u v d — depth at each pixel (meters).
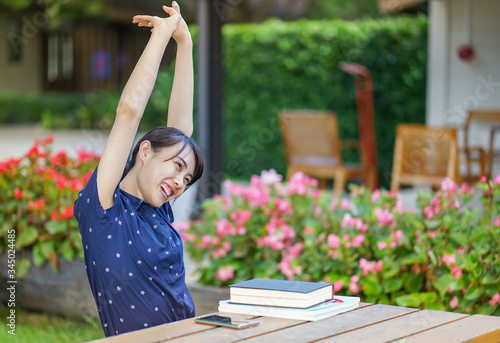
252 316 2.01
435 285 3.20
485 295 3.20
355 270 3.55
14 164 4.35
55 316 4.04
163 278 2.10
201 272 4.23
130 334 1.82
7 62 17.34
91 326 3.88
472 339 1.79
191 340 1.76
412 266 3.41
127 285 2.05
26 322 3.95
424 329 1.87
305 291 2.00
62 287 4.00
